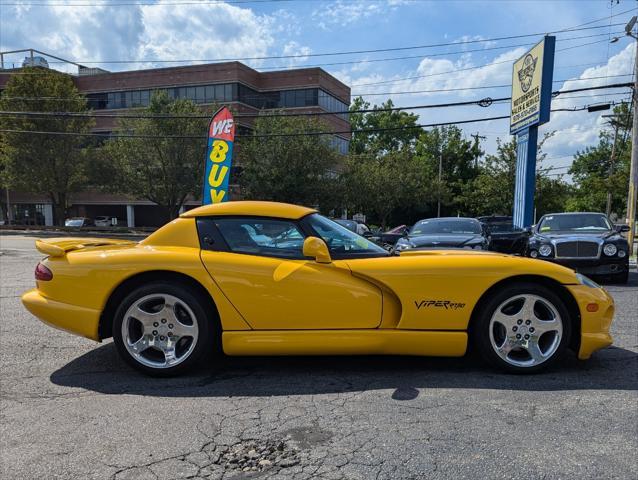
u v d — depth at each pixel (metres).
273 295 3.76
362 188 36.09
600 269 9.35
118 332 3.86
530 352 3.85
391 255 4.16
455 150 58.16
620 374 3.90
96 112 48.69
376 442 2.78
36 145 35.41
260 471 2.49
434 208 54.53
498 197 33.16
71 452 2.70
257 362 4.29
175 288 3.82
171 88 45.56
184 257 3.85
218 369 4.11
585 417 3.09
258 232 4.04
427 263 3.81
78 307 3.91
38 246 4.11
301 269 3.80
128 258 3.89
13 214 54.53
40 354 4.59
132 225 51.12
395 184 38.03
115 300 4.00
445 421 3.04
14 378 3.92
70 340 5.09
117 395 3.54
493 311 3.82
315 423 3.04
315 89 44.56
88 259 3.95
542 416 3.10
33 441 2.83
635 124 17.16
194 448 2.73
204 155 32.38
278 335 3.79
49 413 3.22
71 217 54.69
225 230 4.04
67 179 37.62
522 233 15.27
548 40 16.03
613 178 38.03
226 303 3.78
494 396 3.44
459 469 2.48
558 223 10.91
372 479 2.40
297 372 4.02
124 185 34.72
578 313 3.85
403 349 3.83
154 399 3.46
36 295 4.06
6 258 14.82
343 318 3.80
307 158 29.81
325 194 31.06
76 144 37.09
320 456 2.63
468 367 4.09
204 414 3.19
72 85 37.44
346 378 3.86
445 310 3.78
